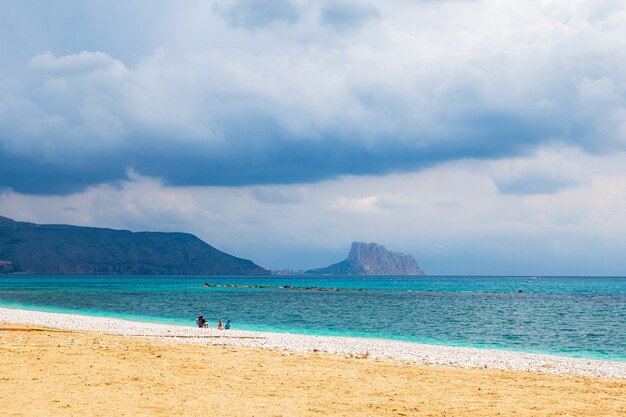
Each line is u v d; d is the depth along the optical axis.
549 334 54.34
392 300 120.88
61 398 15.96
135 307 89.25
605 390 20.12
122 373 20.09
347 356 28.03
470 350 34.62
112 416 14.15
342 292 168.75
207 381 19.34
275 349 29.55
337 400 17.08
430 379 21.47
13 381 18.03
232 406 15.77
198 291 167.00
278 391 18.14
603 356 39.19
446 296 143.62
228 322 46.94
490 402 17.38
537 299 127.88
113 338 31.55
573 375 24.34
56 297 122.94
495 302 114.25
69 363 21.56
